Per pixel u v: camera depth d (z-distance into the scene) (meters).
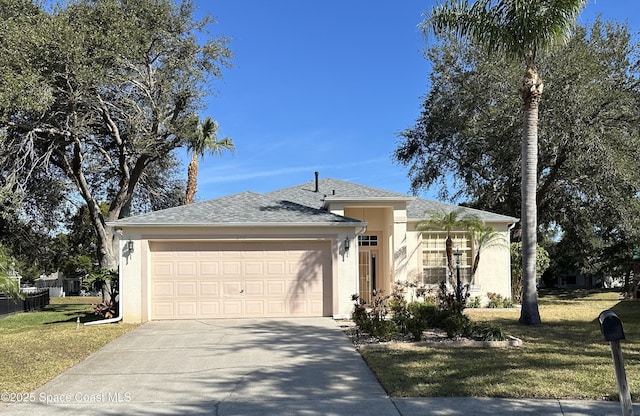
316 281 15.41
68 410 6.50
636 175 21.64
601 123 21.67
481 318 15.39
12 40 18.25
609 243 28.39
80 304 28.05
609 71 22.84
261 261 15.34
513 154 23.34
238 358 9.53
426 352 9.77
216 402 6.79
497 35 13.92
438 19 14.38
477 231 18.84
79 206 25.64
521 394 6.86
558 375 7.80
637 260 23.34
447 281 19.09
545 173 24.67
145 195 26.94
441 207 20.73
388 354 9.61
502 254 19.44
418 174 28.95
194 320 14.80
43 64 18.77
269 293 15.30
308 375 8.19
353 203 18.11
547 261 22.95
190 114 23.47
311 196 21.62
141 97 22.44
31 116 19.95
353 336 11.79
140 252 14.91
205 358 9.58
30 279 40.78
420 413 6.20
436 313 11.48
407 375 7.93
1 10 20.05
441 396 6.89
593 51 22.12
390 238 18.86
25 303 22.61
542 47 13.84
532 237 14.06
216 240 15.16
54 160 22.81
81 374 8.45
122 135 22.75
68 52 18.64
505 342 10.49
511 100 21.73
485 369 8.23
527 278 14.04
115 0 20.72
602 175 21.69
